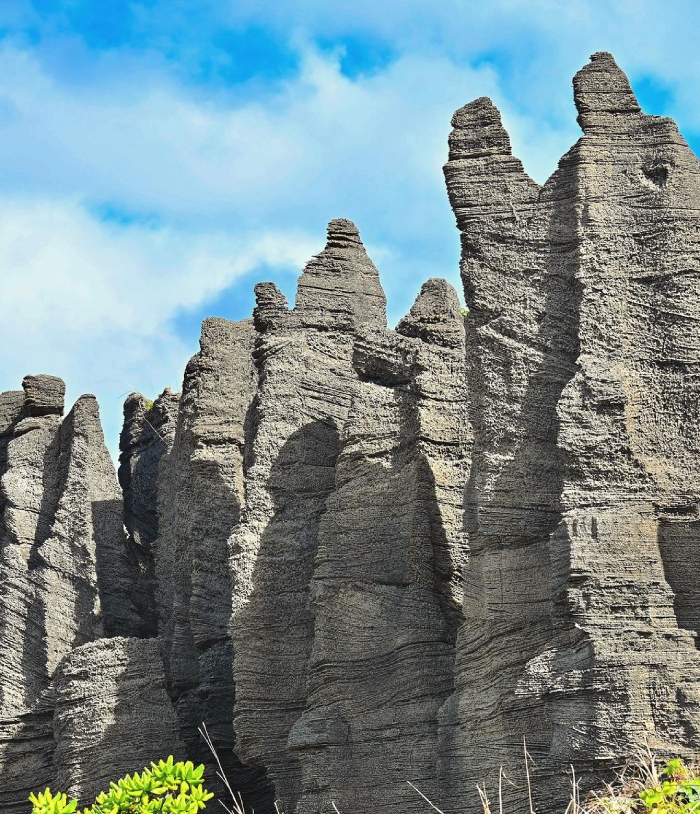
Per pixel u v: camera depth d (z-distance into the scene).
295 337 34.44
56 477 42.50
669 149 25.25
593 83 25.91
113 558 40.34
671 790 19.91
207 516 36.62
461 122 27.02
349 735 27.83
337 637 28.59
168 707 34.94
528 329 25.52
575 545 23.03
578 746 22.19
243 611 32.03
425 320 30.78
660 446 23.81
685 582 23.12
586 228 25.20
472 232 26.39
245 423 35.31
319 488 32.88
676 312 24.36
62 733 34.97
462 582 26.75
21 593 40.25
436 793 25.80
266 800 34.91
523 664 24.14
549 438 24.94
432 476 28.53
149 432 46.53
